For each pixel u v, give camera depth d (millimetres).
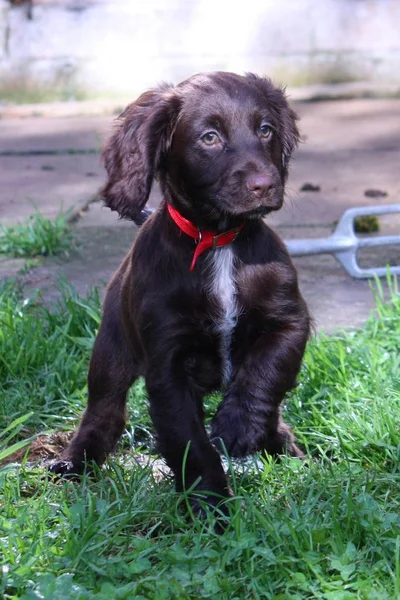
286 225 7922
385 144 10711
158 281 4039
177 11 13031
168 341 4023
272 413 4008
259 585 3260
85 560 3389
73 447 4551
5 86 13211
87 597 3176
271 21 13141
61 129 12055
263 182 3824
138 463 4266
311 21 13195
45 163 10359
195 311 4020
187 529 3688
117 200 4191
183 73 13180
